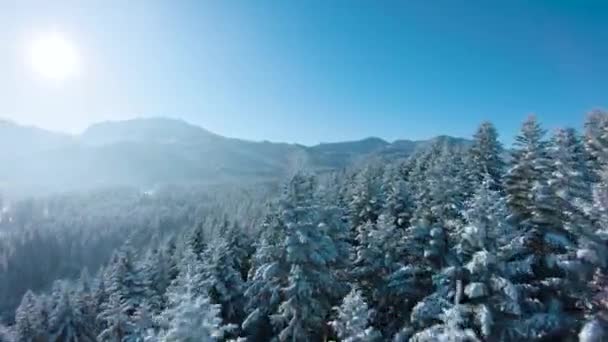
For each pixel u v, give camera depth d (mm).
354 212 31672
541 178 19672
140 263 41000
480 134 34656
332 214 24203
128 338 23984
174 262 41219
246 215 76812
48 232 123625
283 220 20469
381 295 22531
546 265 17672
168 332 12016
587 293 15227
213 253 29031
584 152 27875
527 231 18969
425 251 19875
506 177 21844
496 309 15578
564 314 15961
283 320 20016
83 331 35781
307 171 21859
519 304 15812
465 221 18391
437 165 30484
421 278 21312
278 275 20938
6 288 100438
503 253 15477
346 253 23594
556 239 17359
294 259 19828
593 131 28750
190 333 11922
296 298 19375
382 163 56844
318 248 20219
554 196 18062
